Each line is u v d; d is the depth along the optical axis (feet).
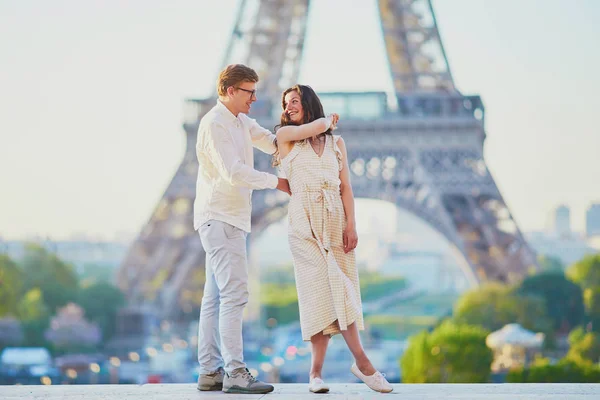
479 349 203.10
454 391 42.68
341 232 43.27
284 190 43.75
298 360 327.88
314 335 42.98
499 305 312.71
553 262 579.07
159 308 362.94
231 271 43.11
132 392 43.68
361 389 43.65
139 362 345.10
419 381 201.87
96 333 388.16
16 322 369.71
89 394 42.88
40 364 305.53
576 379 179.63
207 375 44.65
